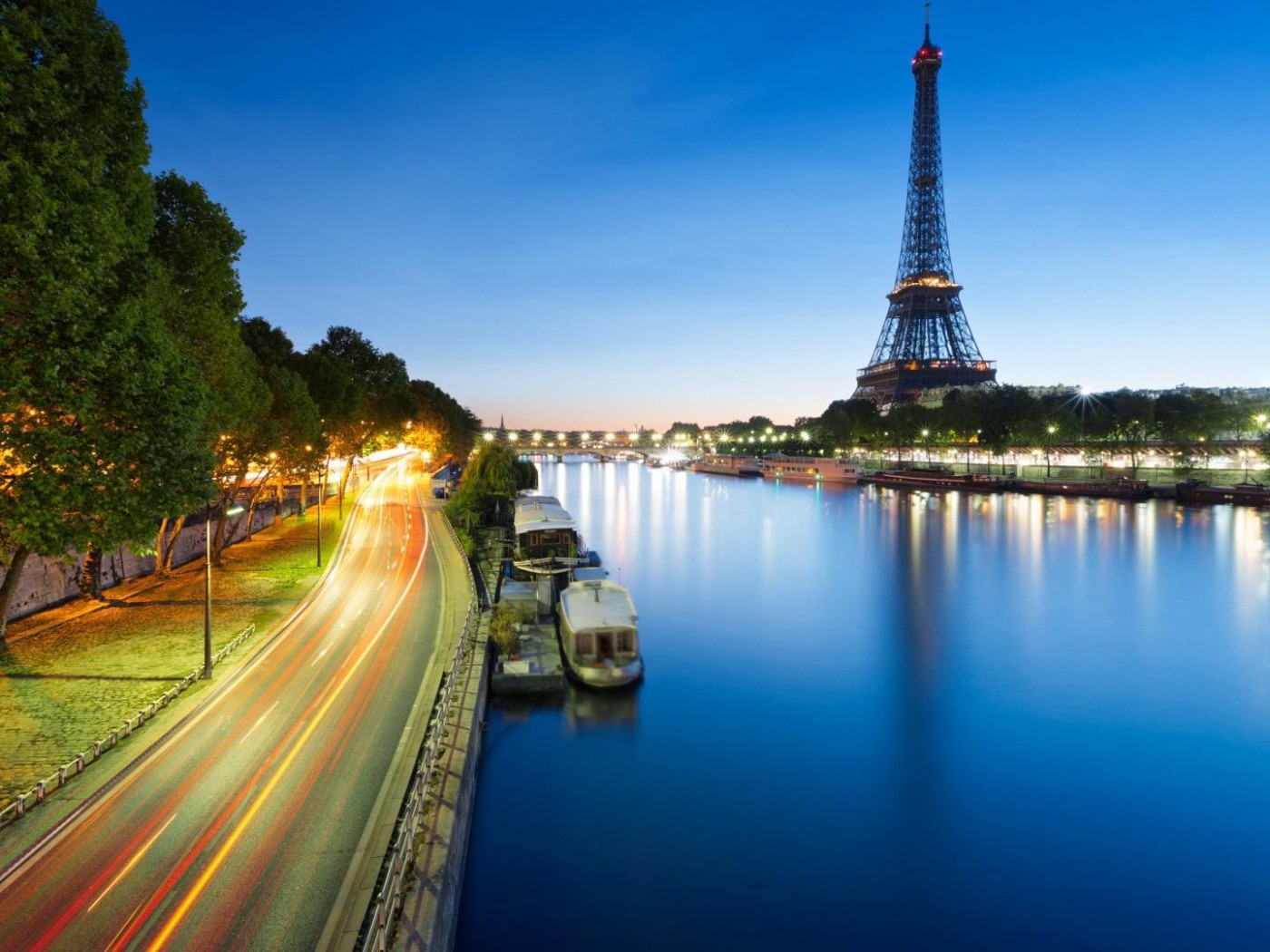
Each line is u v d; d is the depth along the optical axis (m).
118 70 32.25
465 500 112.44
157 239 45.56
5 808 25.08
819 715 48.50
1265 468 162.12
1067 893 30.86
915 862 32.66
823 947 27.22
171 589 61.28
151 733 32.50
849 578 91.56
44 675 39.03
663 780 39.25
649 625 71.12
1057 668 58.03
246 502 92.94
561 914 28.52
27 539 28.73
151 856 23.47
